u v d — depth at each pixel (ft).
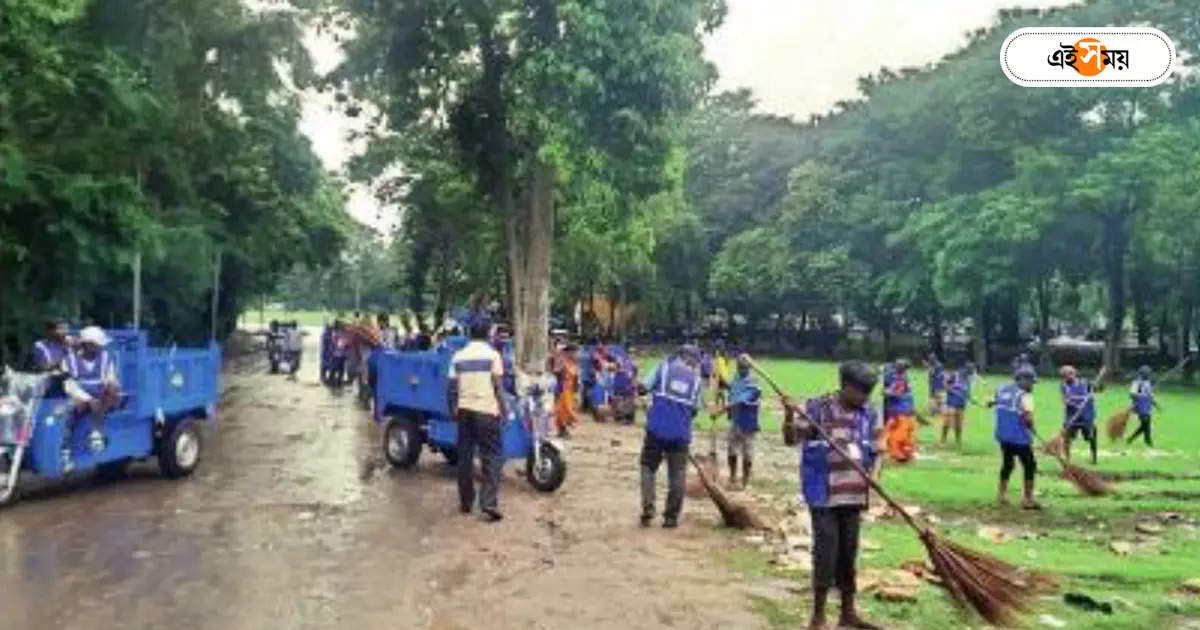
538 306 90.22
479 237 139.44
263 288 190.19
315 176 143.02
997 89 178.29
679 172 89.15
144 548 33.35
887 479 54.54
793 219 222.48
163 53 72.59
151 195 76.48
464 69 91.76
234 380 116.16
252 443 61.11
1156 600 30.14
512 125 87.10
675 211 178.19
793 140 251.39
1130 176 157.07
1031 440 46.93
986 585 26.25
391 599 28.12
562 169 82.38
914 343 234.99
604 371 82.28
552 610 27.45
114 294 87.76
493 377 39.75
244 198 110.93
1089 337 267.59
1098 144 173.27
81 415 41.93
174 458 47.21
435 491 45.50
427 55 90.43
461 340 50.19
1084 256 174.40
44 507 40.11
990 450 70.13
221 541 34.60
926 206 193.06
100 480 46.55
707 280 247.70
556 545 35.35
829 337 244.01
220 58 91.35
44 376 40.55
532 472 46.70
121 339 45.37
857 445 26.50
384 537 35.83
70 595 27.78
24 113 55.83
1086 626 26.99
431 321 144.77
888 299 213.25
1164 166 153.79
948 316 216.13
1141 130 163.43
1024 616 27.07
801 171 224.94
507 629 25.75
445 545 34.83
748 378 50.88
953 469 59.72
